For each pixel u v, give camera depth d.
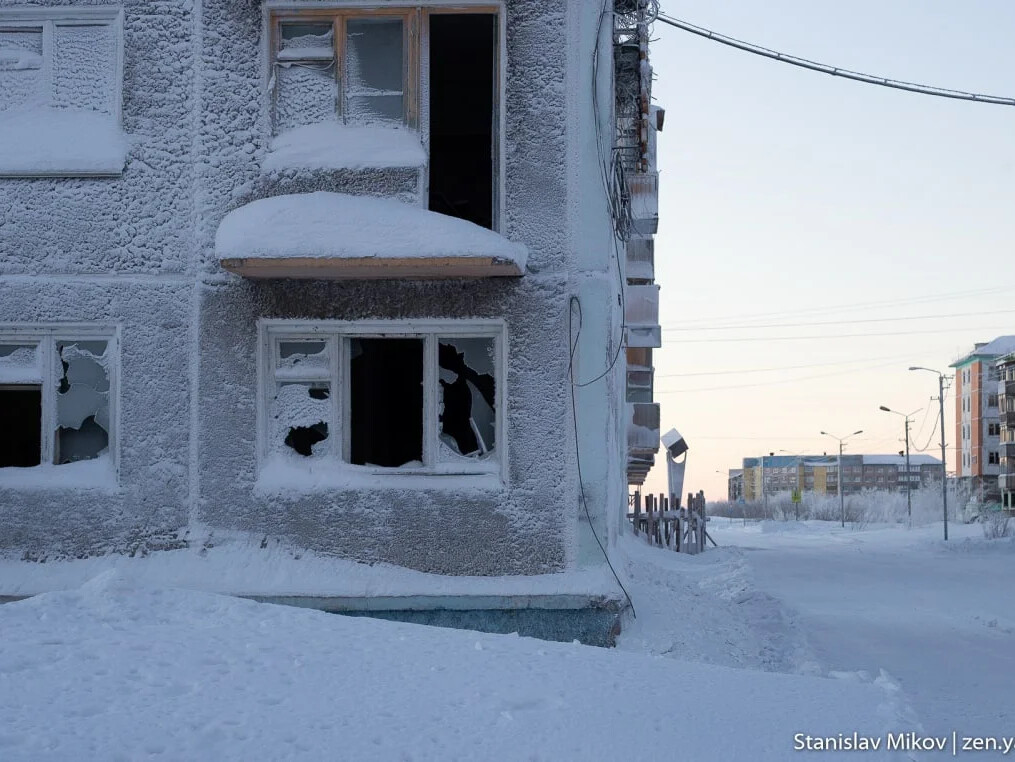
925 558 31.06
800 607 16.25
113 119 11.54
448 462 11.24
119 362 11.37
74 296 11.41
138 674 5.70
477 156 16.08
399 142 11.28
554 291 11.10
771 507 114.19
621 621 11.02
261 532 11.15
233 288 11.32
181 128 11.47
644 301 21.09
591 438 11.00
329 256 10.47
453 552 11.02
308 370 11.38
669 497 32.03
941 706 8.65
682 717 5.66
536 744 4.99
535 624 10.73
